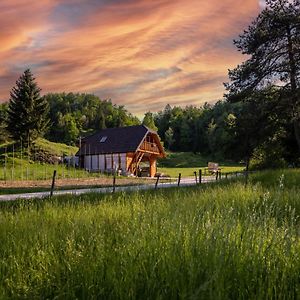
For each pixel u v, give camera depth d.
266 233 3.52
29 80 48.91
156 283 2.58
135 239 3.43
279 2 27.14
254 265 2.78
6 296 2.69
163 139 137.88
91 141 53.66
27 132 48.03
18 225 5.23
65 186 23.73
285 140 30.16
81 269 2.96
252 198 7.95
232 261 2.88
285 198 8.04
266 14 27.34
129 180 34.25
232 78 28.72
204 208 6.29
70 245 3.53
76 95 142.00
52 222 5.52
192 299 2.31
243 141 28.09
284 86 26.86
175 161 92.12
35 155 46.50
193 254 3.01
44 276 3.00
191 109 149.88
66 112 123.50
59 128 102.25
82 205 7.91
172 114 142.88
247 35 28.16
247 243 3.18
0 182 26.91
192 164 88.38
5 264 3.25
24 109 47.81
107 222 5.31
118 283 2.62
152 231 3.68
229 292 2.52
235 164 88.62
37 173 36.53
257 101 27.66
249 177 16.72
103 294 2.59
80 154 52.03
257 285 2.60
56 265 3.11
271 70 27.22
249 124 27.58
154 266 2.71
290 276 2.75
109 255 3.18
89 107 135.00
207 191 10.96
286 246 3.12
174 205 6.70
